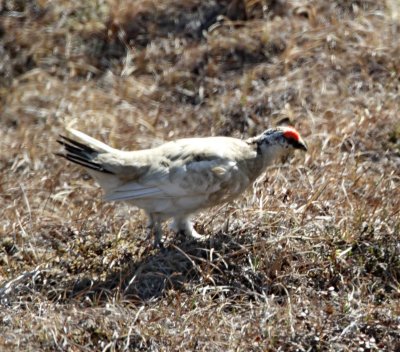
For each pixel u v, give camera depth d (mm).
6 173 13680
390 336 9383
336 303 9805
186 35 16750
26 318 9523
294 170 12633
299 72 15305
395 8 16531
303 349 9102
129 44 16719
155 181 10438
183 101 15555
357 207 11289
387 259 10492
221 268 10336
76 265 10664
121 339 9242
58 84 15984
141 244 10883
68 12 17266
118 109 15336
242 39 16266
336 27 15969
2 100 15891
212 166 10406
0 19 17141
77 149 10586
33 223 11711
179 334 9273
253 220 11086
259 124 14484
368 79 14945
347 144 13539
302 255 10422
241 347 9133
